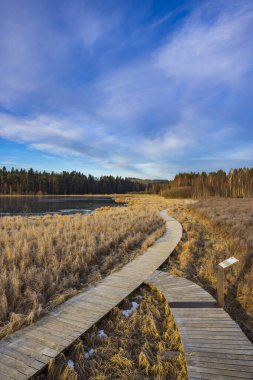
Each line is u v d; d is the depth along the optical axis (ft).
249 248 31.68
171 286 21.26
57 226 44.98
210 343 13.35
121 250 32.55
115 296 19.30
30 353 12.58
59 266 25.07
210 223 54.39
